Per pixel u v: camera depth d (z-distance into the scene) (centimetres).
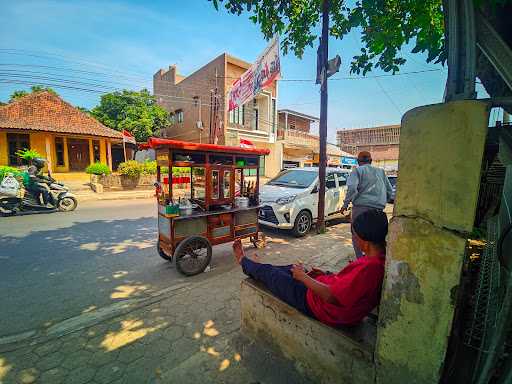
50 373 210
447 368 136
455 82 121
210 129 1823
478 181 104
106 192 1307
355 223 168
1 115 1443
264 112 2030
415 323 126
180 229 388
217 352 227
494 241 146
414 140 121
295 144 2195
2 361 222
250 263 226
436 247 116
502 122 148
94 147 1841
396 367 135
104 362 221
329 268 408
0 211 763
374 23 295
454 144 109
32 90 2328
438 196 115
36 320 284
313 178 677
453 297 113
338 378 163
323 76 588
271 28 367
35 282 374
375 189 395
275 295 203
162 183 394
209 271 415
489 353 110
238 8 324
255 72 823
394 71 315
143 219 776
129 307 302
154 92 2675
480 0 114
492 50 115
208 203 413
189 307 302
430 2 269
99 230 651
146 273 406
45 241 559
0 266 429
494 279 135
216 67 1791
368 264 157
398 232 128
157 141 354
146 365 218
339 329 166
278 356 200
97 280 381
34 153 867
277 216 573
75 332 260
